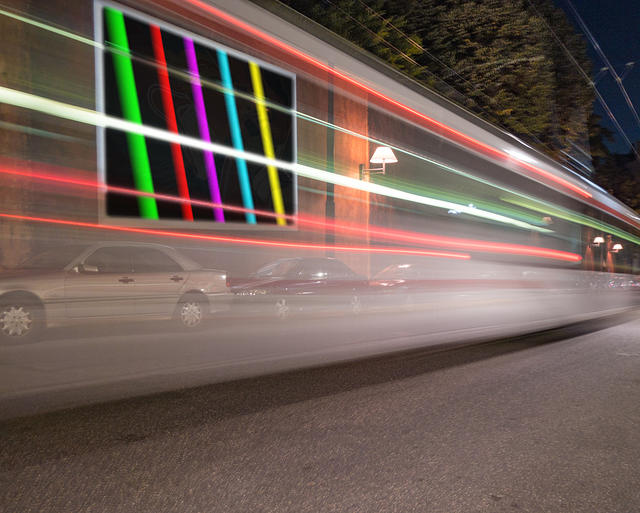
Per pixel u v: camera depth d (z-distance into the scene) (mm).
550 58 31016
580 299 24859
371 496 3074
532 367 7145
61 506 2875
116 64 13789
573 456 3785
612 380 6410
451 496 3092
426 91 21969
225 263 16500
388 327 11320
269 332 9758
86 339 8320
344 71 18891
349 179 21281
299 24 16766
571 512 2918
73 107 12914
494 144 25344
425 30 25859
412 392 5590
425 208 25828
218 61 16203
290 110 18453
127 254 9102
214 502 2963
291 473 3385
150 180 14555
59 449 3715
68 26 12836
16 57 11906
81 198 13031
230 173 16641
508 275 22188
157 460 3555
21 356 6953
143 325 9602
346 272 13406
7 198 11672
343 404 5039
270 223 17969
